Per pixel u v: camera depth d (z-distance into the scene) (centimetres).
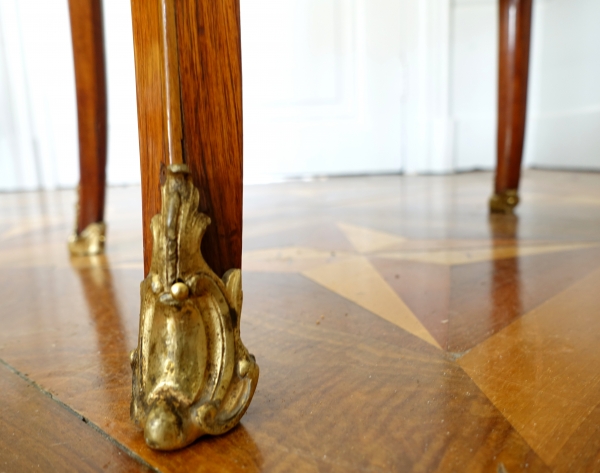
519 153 91
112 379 33
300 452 24
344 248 71
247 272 59
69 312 47
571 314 42
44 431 27
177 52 25
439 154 187
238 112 27
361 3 177
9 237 88
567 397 29
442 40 181
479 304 45
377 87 183
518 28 85
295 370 33
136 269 63
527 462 23
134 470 24
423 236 76
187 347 25
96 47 66
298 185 158
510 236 74
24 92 170
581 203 103
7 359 37
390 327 41
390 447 25
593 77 171
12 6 164
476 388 30
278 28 175
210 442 25
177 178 24
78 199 71
